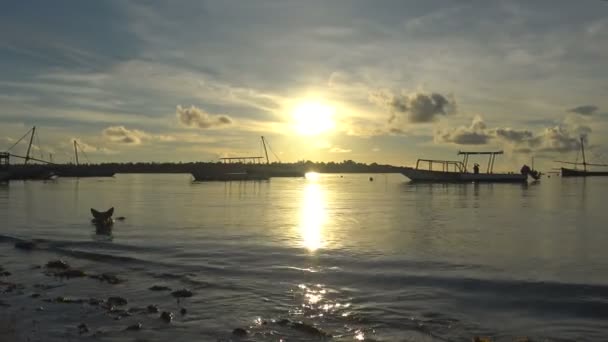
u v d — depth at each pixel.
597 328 9.51
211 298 11.52
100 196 53.69
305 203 43.50
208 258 16.16
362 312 10.48
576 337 9.05
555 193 60.69
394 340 8.95
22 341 9.03
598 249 17.95
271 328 9.55
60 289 12.36
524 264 15.18
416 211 34.94
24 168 123.19
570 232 22.81
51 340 9.06
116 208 36.53
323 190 72.44
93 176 167.38
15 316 10.34
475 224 26.28
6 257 16.33
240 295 11.76
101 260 15.83
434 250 17.72
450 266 14.87
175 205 40.19
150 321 9.98
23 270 14.41
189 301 11.30
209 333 9.32
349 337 9.11
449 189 74.25
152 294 11.88
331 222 27.17
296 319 10.06
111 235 21.41
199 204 41.56
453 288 12.26
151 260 15.84
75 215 30.39
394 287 12.40
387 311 10.55
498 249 17.95
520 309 10.64
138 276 13.72
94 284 12.83
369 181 128.62
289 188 80.25
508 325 9.70
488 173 100.25
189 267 14.77
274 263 15.33
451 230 23.55
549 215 31.50
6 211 33.34
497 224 26.33
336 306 10.91
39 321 10.02
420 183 101.50
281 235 21.53
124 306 10.98
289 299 11.42
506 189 73.12
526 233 22.52
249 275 13.73
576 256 16.48
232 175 124.00
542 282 12.66
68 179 136.38
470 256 16.48
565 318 10.07
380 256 16.47
